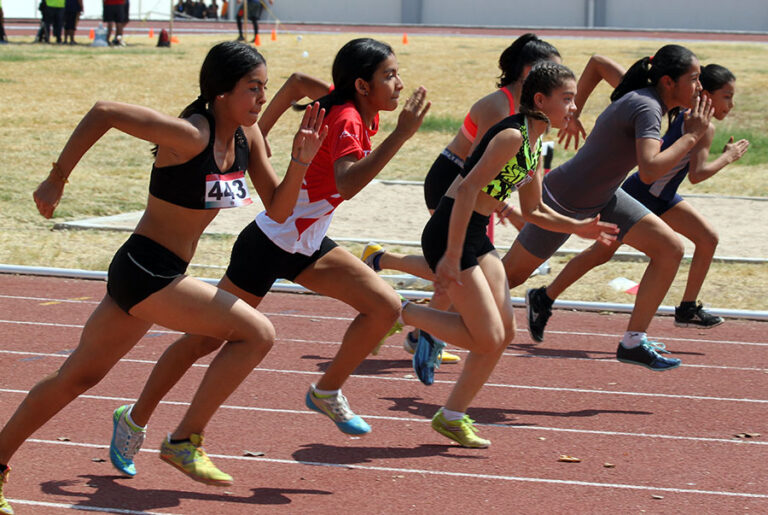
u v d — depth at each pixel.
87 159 50.94
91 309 26.36
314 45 100.88
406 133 14.21
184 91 71.75
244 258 15.36
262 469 15.30
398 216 39.88
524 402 19.11
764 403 19.27
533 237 20.58
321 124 13.66
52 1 98.75
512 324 16.06
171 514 13.48
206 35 118.56
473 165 15.50
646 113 19.23
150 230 13.11
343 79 15.19
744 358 22.55
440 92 72.88
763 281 29.61
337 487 14.62
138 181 46.28
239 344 13.27
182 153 12.63
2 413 17.84
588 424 17.83
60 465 15.27
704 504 14.23
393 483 14.80
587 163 19.97
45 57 84.56
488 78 78.50
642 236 19.98
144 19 147.75
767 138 58.91
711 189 47.38
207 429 17.14
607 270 30.81
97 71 78.38
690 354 22.83
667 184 22.45
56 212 39.31
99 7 155.62
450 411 16.19
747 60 87.19
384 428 17.38
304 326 24.89
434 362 18.17
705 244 22.97
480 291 15.42
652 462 15.94
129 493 14.21
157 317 13.09
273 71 80.19
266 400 18.88
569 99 15.38
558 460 15.94
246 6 102.19
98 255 32.62
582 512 13.84
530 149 15.50
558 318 26.30
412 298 27.89
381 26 151.75
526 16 168.12
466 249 15.57
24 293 28.08
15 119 61.28
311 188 15.11
